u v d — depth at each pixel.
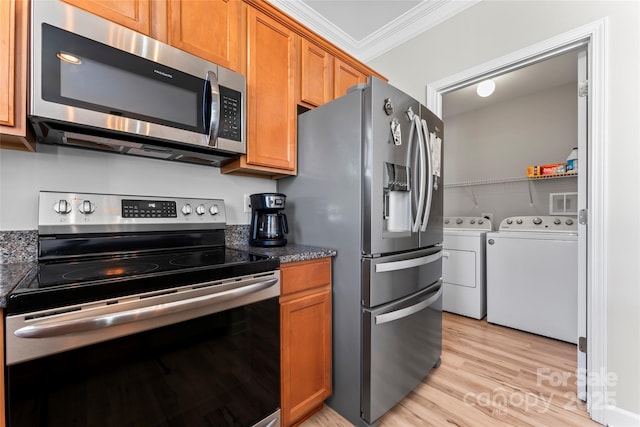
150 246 1.36
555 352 2.13
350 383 1.41
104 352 0.78
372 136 1.33
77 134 1.09
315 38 1.78
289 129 1.67
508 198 3.57
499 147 3.64
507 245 2.62
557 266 2.36
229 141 1.38
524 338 2.39
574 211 3.05
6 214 1.11
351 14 2.21
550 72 2.90
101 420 0.77
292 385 1.32
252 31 1.49
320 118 1.58
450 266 3.02
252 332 1.14
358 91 1.39
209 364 1.00
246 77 1.47
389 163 1.43
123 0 1.10
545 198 3.31
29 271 0.93
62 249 1.14
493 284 2.70
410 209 1.57
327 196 1.54
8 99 0.86
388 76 2.48
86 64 0.98
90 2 1.02
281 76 1.63
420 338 1.64
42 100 0.90
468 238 2.89
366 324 1.34
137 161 1.42
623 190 1.38
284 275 1.28
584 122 1.57
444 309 3.06
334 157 1.50
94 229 1.21
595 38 1.46
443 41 2.11
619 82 1.39
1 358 0.65
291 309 1.31
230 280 1.05
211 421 1.01
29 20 0.90
